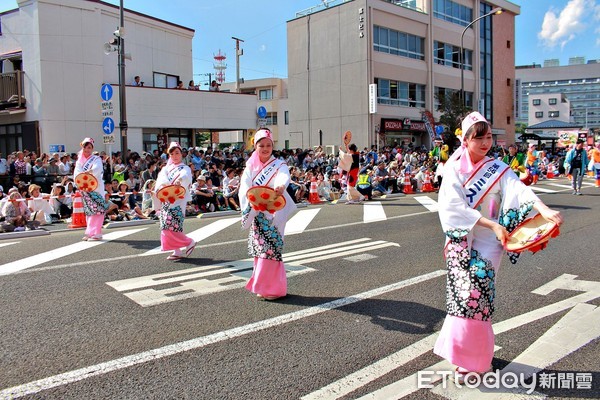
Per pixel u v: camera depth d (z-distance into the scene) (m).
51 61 18.44
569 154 16.48
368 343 4.05
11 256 7.47
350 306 4.99
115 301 5.16
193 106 22.56
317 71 34.28
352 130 32.31
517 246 2.86
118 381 3.36
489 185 3.22
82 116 19.22
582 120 124.75
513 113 46.81
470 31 40.28
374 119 31.61
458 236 3.15
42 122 18.41
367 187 15.95
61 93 18.70
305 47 34.97
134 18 21.66
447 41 37.47
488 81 43.34
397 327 4.41
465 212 3.14
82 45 19.11
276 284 5.16
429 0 35.34
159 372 3.50
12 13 18.94
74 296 5.34
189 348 3.93
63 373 3.48
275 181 5.00
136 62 21.94
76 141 19.11
